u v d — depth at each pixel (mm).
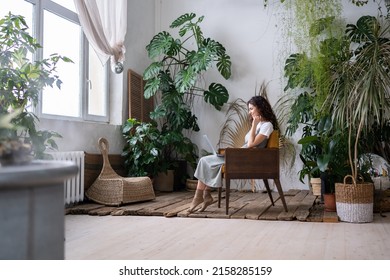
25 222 1108
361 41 5828
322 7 5402
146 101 6512
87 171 4805
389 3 5906
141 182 4809
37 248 1145
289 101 6273
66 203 4246
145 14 6551
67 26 4777
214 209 4367
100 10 4922
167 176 6074
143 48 6496
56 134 3293
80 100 5016
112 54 5016
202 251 2699
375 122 5141
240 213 4109
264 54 6461
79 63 5016
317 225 3631
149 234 3221
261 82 6457
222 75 6375
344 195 3799
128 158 5645
